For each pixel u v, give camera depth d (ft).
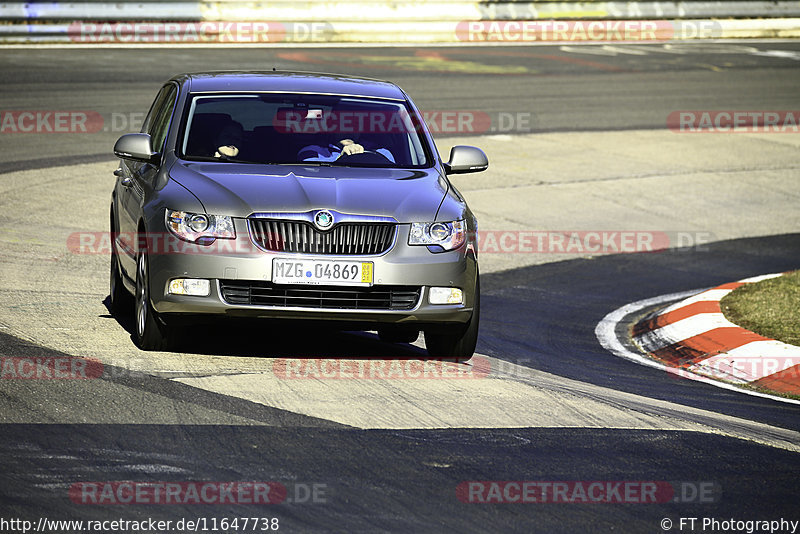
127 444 63.10
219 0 328.49
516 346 101.76
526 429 71.26
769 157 229.66
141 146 91.25
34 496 54.90
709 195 196.85
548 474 62.75
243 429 67.00
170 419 67.97
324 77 105.50
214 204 82.48
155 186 87.45
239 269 81.05
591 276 141.28
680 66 340.18
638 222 175.63
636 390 87.10
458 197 91.50
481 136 226.79
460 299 86.02
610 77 311.88
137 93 238.27
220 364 82.53
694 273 146.20
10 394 71.05
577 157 217.15
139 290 86.84
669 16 406.62
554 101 270.67
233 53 303.07
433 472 61.77
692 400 85.15
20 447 61.62
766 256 158.20
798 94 302.66
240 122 94.63
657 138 239.91
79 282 112.57
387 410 73.31
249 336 94.27
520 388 82.43
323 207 82.48
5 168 173.06
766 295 120.67
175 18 322.75
